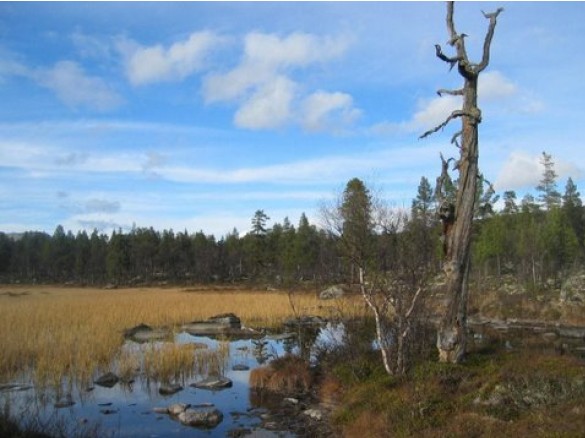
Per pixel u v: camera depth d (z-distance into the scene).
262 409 15.21
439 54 13.74
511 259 65.88
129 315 35.28
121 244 94.81
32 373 18.48
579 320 37.19
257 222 82.56
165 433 13.12
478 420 10.16
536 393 10.60
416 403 11.32
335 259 20.72
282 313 38.16
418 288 15.05
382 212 20.64
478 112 14.09
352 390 14.32
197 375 19.64
